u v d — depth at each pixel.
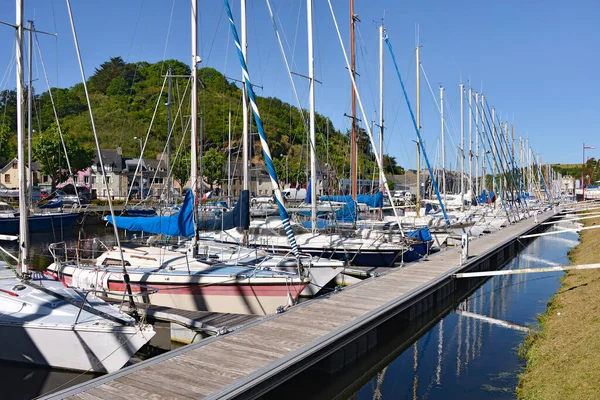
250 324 8.85
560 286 17.36
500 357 10.09
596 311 9.98
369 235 17.25
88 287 11.62
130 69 86.81
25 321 8.05
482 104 37.69
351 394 8.55
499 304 15.06
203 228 12.45
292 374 6.86
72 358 7.99
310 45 16.06
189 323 9.62
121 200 47.47
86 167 49.44
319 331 8.45
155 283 11.23
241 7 14.77
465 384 8.74
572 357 8.04
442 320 13.25
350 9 19.27
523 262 23.14
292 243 10.90
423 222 22.92
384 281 13.29
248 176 15.13
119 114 75.50
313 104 16.14
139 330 7.85
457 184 50.44
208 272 11.18
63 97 77.38
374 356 10.09
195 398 5.77
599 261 17.06
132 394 5.87
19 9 8.55
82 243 17.48
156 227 11.53
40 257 20.66
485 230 29.20
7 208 30.03
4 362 8.22
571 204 59.72
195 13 11.16
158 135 70.69
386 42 21.72
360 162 33.34
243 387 6.03
